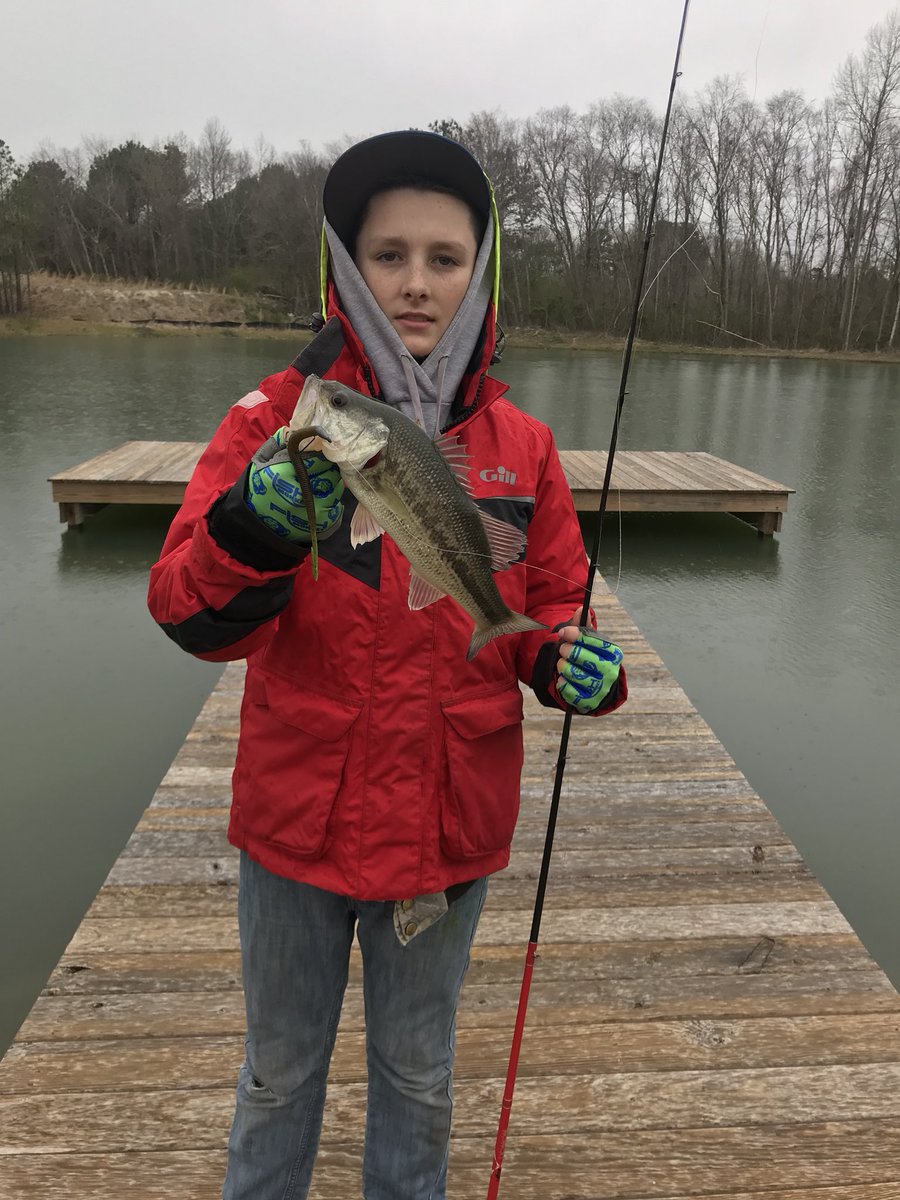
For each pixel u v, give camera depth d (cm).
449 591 130
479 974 262
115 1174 193
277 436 117
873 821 424
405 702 133
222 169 5797
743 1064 229
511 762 148
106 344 3484
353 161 140
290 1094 147
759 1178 197
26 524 919
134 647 621
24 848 391
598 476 998
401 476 121
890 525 999
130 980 255
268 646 140
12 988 311
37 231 4866
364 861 135
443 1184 161
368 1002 149
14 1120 206
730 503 929
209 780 375
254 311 4812
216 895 296
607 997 253
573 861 321
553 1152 202
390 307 145
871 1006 252
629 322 157
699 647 651
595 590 681
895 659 630
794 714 541
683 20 149
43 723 509
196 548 117
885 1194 194
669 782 382
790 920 291
